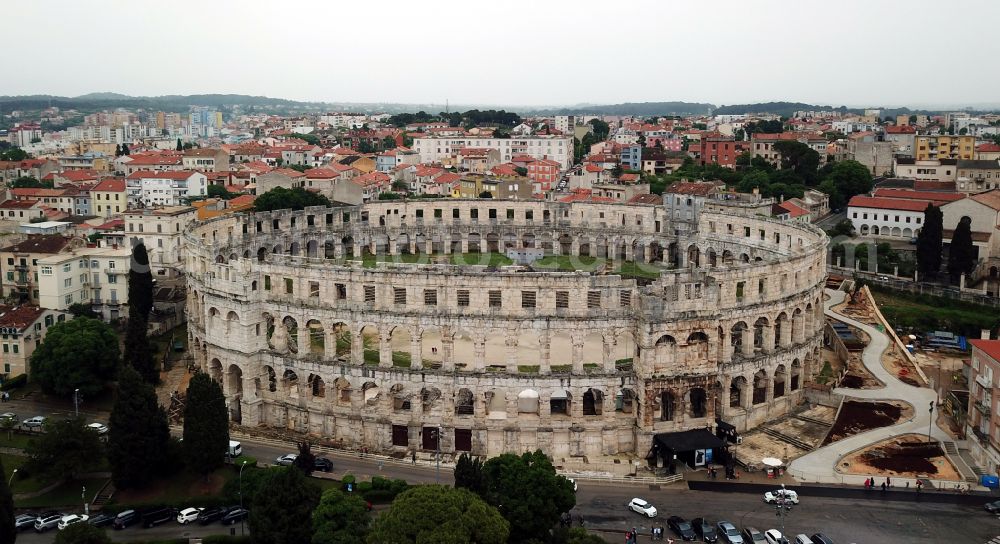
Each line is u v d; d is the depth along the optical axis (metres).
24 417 146.75
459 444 131.12
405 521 87.50
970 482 120.69
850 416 143.00
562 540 93.69
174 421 140.88
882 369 164.75
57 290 185.62
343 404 136.38
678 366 127.81
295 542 97.31
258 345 140.62
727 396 135.62
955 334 189.12
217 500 115.06
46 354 151.62
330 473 122.94
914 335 186.12
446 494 90.62
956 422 138.25
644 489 119.69
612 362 129.25
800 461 127.12
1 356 164.62
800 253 150.00
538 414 131.25
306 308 135.88
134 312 153.75
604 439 130.00
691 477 123.38
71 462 120.50
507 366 129.25
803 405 148.00
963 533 106.62
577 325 127.75
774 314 140.25
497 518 90.94
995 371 122.00
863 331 187.75
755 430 138.12
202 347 151.50
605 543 95.25
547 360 128.88
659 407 131.12
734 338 153.12
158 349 177.12
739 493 118.25
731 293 134.75
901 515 111.31
